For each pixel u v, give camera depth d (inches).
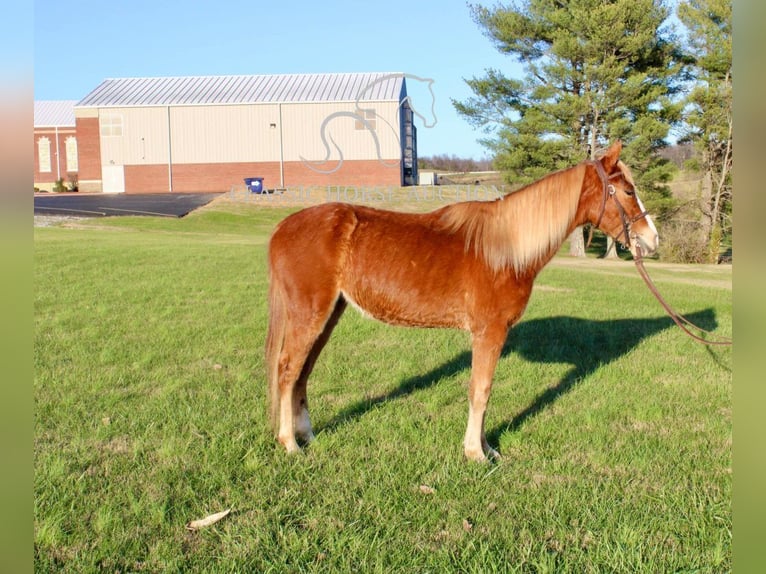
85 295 473.7
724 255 1237.7
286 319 204.8
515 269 199.3
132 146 2003.0
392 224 203.5
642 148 1127.0
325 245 198.8
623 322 430.3
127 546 149.3
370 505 169.5
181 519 161.6
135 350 325.1
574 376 299.1
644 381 290.7
